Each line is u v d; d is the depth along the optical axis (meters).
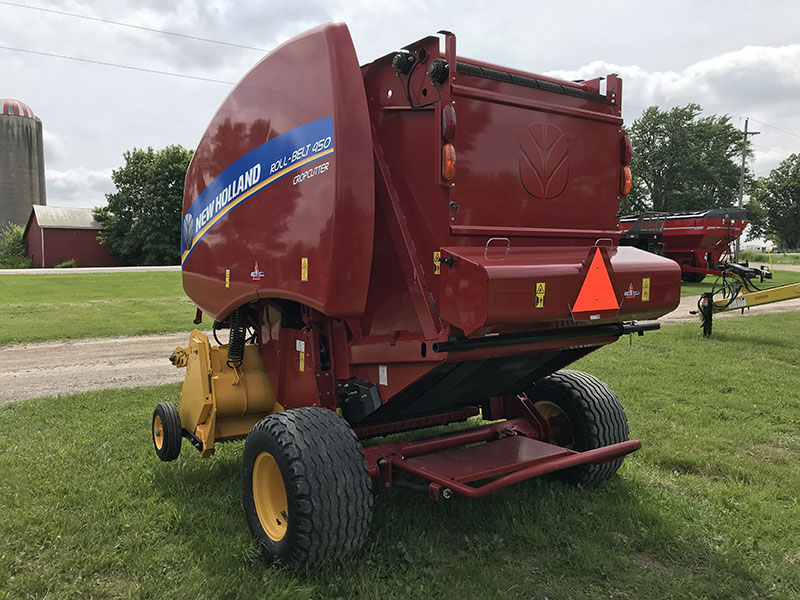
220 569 3.29
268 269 3.90
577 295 3.23
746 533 3.77
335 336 3.94
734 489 4.43
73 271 33.72
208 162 4.69
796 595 3.12
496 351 3.37
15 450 5.15
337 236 3.30
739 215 26.53
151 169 55.44
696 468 4.96
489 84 3.37
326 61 3.41
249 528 3.61
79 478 4.55
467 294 3.02
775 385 7.98
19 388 7.87
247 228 4.13
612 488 4.42
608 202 4.01
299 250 3.58
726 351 10.69
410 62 3.33
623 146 4.01
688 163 60.94
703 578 3.27
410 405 4.04
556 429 4.61
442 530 3.77
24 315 15.05
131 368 9.20
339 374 3.94
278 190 3.77
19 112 71.88
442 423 4.63
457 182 3.23
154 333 12.81
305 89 3.57
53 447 5.24
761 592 3.16
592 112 3.86
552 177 3.67
